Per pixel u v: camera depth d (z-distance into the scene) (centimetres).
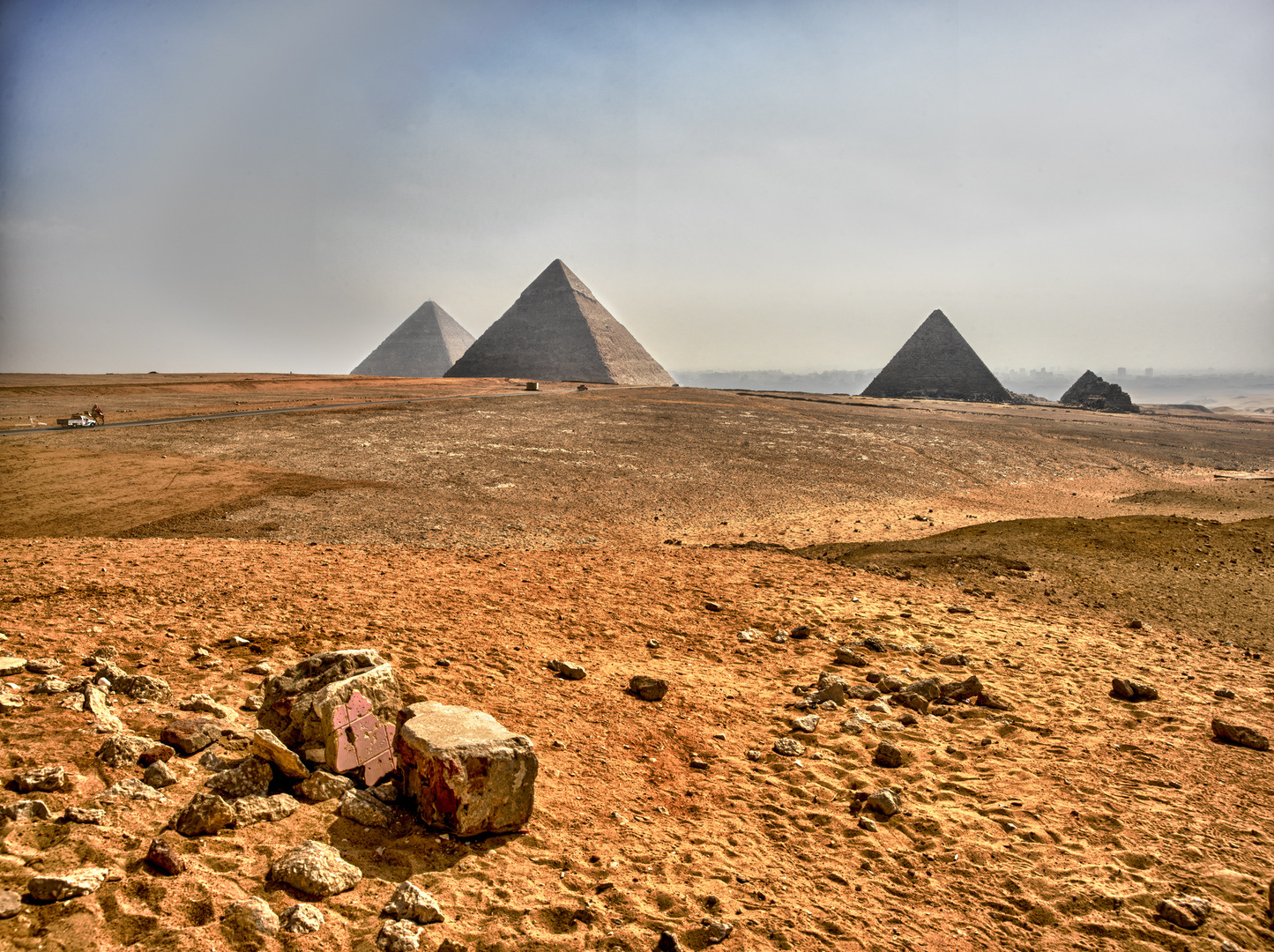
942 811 686
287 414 5847
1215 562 1852
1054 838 636
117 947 371
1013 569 1781
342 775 584
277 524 2562
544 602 1305
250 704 713
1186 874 585
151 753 562
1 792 473
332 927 420
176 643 859
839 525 3045
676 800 670
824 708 935
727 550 1988
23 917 372
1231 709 969
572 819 601
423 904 442
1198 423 11531
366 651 669
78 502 2752
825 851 608
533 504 3181
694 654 1133
